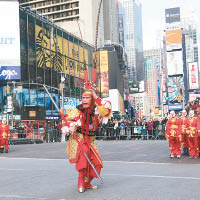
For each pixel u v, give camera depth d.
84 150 5.43
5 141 16.80
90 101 5.59
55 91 49.56
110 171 8.26
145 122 28.44
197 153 11.96
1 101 42.22
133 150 15.94
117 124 28.31
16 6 42.69
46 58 48.81
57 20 83.56
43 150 17.52
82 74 58.62
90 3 80.69
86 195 5.20
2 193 5.57
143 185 6.02
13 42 42.12
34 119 27.97
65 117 5.58
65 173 8.02
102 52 66.25
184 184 6.06
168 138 11.88
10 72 41.78
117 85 67.25
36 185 6.32
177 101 79.94
